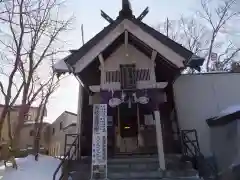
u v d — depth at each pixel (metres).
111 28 8.62
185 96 10.41
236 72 10.74
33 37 16.36
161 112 9.91
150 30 8.65
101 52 8.43
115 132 9.93
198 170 7.78
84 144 9.45
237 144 7.35
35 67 15.37
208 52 23.84
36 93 15.50
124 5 9.00
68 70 8.87
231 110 8.41
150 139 9.82
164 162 7.22
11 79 12.60
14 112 23.16
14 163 9.91
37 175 9.32
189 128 9.91
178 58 8.20
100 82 9.06
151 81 8.65
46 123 31.62
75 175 7.31
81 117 9.84
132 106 10.13
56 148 28.27
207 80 10.66
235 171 7.14
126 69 9.06
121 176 7.08
